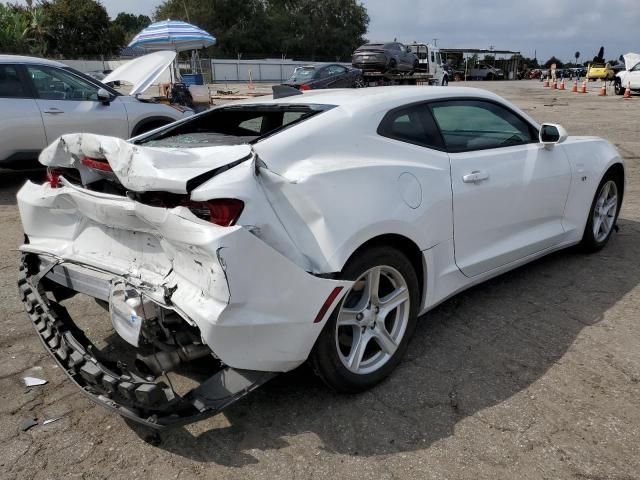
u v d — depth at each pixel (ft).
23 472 7.79
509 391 9.37
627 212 20.01
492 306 12.60
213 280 7.09
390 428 8.52
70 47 174.09
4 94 23.56
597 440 8.11
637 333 11.20
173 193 7.58
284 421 8.75
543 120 49.47
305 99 10.70
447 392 9.38
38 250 10.14
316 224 8.24
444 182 10.24
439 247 10.23
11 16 132.77
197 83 68.28
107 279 8.73
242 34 226.17
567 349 10.66
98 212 8.72
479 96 12.03
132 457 8.07
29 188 10.56
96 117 25.79
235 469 7.77
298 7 246.68
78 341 8.71
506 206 11.73
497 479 7.43
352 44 249.96
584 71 200.64
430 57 102.58
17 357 10.87
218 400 7.73
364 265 8.79
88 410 9.21
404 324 9.82
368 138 9.61
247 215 7.50
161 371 8.13
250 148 8.21
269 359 7.89
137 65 33.06
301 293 7.84
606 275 14.23
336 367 8.77
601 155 14.90
